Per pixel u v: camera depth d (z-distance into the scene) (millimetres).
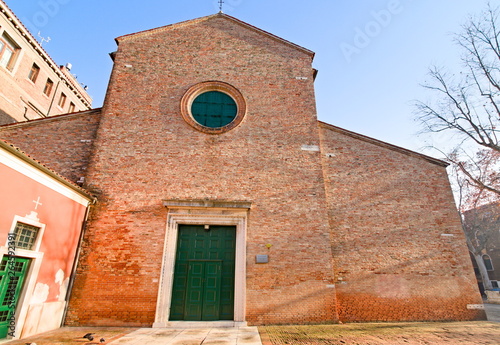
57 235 9258
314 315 10281
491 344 7484
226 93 13648
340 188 12383
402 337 8227
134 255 10469
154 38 14312
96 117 12781
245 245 10922
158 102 12945
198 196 11508
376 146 13172
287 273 10703
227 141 12516
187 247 11062
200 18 14930
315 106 13555
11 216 7539
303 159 12492
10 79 19438
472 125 17281
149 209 11148
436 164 12930
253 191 11773
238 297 10281
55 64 23609
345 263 11328
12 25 19672
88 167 11570
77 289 9930
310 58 14602
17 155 7527
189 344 7508
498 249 31938
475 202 26859
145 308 9875
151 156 11953
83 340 7758
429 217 12141
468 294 11250
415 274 11336
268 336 8359
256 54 14398
